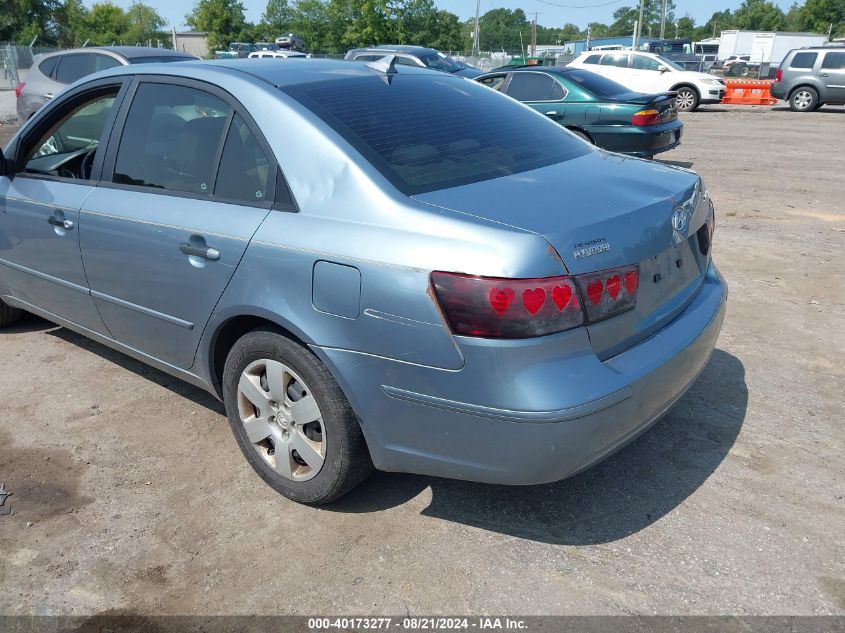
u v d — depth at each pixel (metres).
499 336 2.29
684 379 2.81
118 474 3.26
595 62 20.09
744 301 5.29
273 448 3.10
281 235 2.73
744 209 8.18
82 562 2.72
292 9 57.97
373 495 3.10
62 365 4.34
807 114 19.00
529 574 2.64
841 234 7.08
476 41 47.09
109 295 3.58
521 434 2.34
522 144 3.19
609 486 3.13
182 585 2.61
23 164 4.16
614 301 2.46
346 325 2.57
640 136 9.52
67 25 63.53
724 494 3.07
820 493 3.07
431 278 2.37
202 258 3.00
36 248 3.97
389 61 3.56
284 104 2.90
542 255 2.29
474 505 3.02
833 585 2.57
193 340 3.21
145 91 3.47
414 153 2.82
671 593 2.54
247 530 2.89
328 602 2.53
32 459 3.37
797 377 4.11
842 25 71.12
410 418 2.54
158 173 3.32
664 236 2.71
